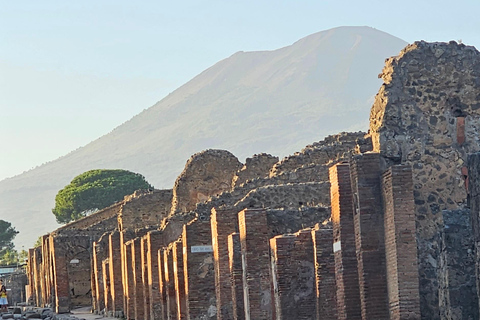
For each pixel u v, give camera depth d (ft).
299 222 190.90
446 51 161.58
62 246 388.78
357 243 157.38
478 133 160.35
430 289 155.53
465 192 158.81
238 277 196.13
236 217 206.80
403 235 151.84
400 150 159.22
